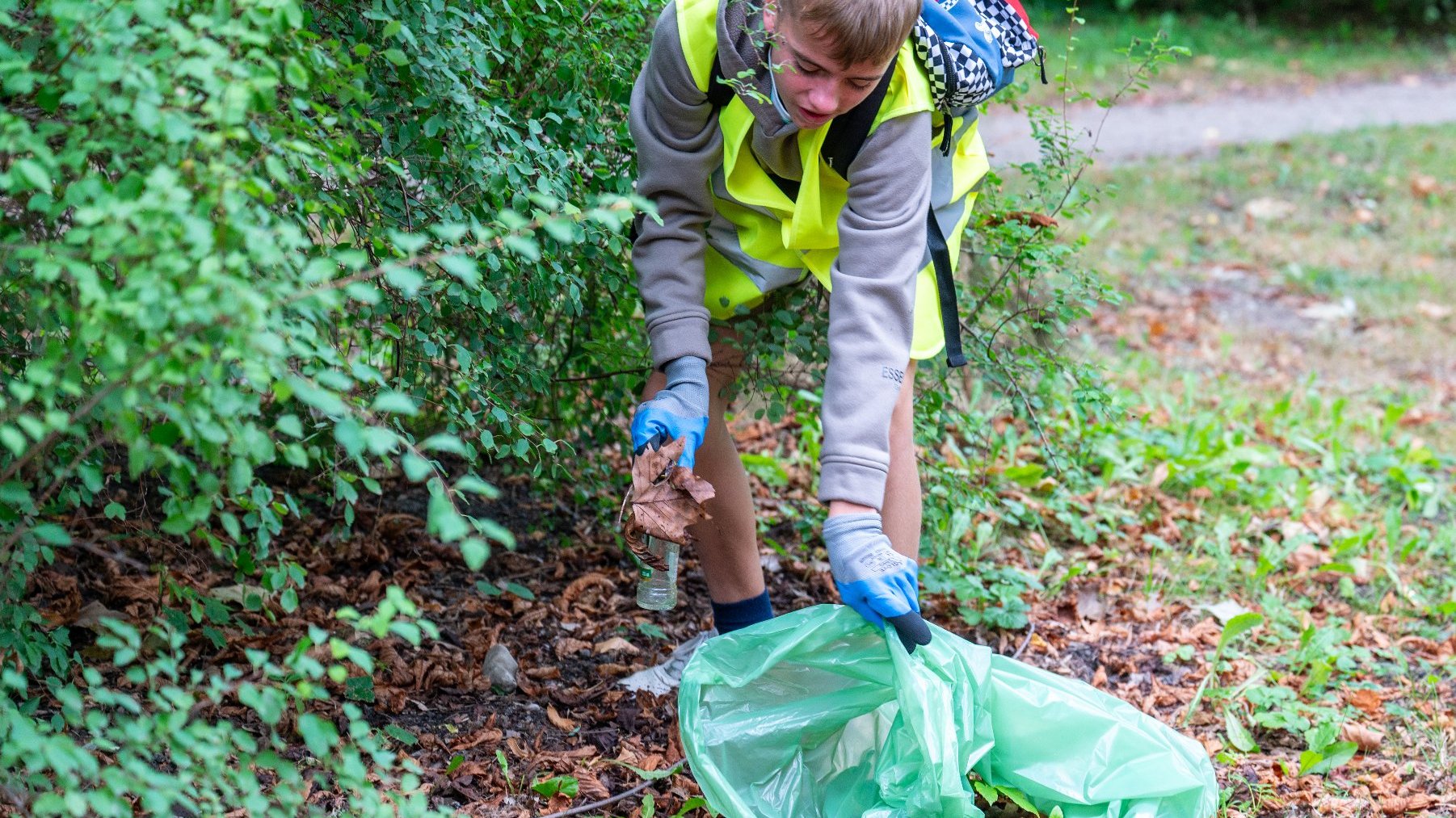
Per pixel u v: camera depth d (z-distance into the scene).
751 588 2.55
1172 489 3.97
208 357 1.40
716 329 2.42
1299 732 2.75
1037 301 3.10
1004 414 4.16
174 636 1.61
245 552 1.99
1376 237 7.00
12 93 1.54
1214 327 5.68
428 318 2.22
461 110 2.16
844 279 2.13
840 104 2.03
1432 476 4.30
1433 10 13.70
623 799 2.33
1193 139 9.17
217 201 1.44
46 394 1.44
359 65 1.85
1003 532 3.60
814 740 2.21
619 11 2.61
